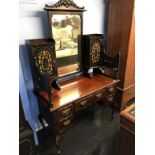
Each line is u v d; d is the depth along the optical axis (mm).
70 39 1715
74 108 1529
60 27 1584
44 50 1422
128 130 1098
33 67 1466
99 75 2037
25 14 1432
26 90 1621
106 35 2270
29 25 1486
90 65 1900
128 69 2064
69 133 1944
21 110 1212
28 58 1562
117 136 1891
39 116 1867
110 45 2174
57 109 1374
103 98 1813
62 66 1765
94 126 2068
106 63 1994
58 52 1673
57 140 1565
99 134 1930
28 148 1340
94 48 1852
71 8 1577
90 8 1924
